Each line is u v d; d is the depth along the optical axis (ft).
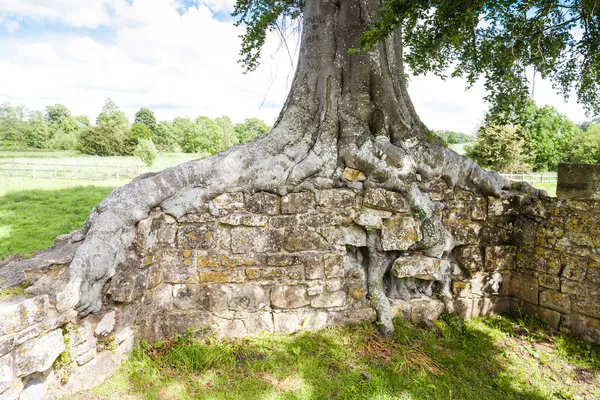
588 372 10.60
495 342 12.00
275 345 11.00
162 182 10.43
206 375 9.53
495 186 13.29
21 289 7.53
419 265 12.40
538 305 13.17
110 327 8.98
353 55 13.52
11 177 52.42
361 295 12.16
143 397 8.55
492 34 14.42
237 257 11.18
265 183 11.29
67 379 8.01
